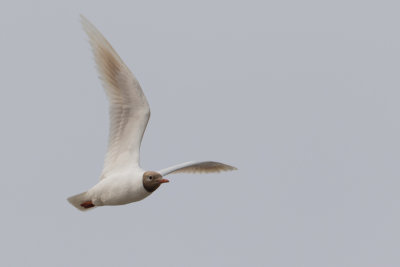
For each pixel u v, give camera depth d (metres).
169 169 15.43
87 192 14.48
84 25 14.77
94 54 14.80
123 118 14.68
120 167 14.45
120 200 14.30
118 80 14.65
